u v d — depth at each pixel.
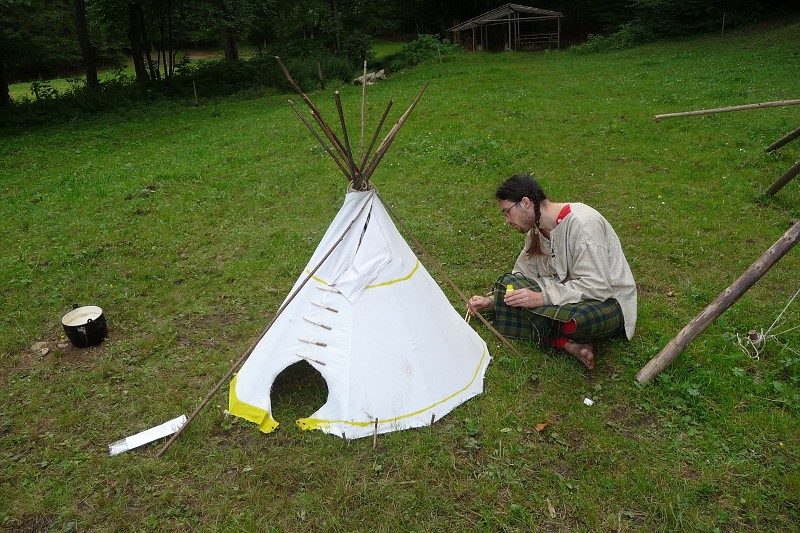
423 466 2.89
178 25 25.64
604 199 6.54
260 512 2.69
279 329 3.30
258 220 6.51
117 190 7.86
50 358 4.04
